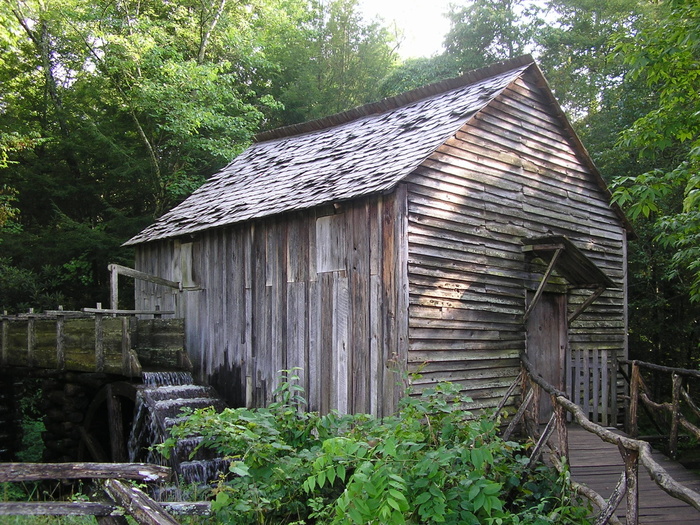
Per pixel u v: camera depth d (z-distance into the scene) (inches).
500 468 211.5
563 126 435.8
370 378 327.6
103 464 159.0
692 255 355.3
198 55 861.8
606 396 406.9
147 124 840.3
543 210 412.8
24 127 803.4
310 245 370.3
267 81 982.4
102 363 408.2
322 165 420.8
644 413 575.2
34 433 582.6
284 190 406.3
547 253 382.9
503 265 376.5
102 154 791.1
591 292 448.5
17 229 773.9
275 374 384.2
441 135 351.3
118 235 780.0
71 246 755.4
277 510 213.8
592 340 446.0
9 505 146.5
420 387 316.2
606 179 633.6
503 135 389.4
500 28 843.4
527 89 412.2
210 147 755.4
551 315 415.8
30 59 890.1
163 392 386.3
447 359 333.7
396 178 314.0
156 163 786.8
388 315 322.3
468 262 353.7
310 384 361.4
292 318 377.7
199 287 450.9
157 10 874.8
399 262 319.3
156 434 363.3
